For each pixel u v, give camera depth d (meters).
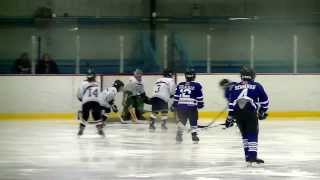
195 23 41.47
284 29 41.84
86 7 41.19
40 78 35.72
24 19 40.22
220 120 34.78
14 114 35.66
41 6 40.66
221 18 41.59
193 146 22.73
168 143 23.66
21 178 15.78
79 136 26.17
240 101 17.09
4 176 16.09
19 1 40.47
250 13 42.28
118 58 40.50
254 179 15.63
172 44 38.41
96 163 18.41
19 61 37.34
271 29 41.78
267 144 23.53
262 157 19.86
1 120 35.16
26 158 19.56
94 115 25.80
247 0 42.22
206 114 36.44
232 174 16.36
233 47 41.53
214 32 41.53
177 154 20.47
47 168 17.45
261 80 36.94
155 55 38.69
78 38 37.22
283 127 30.62
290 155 20.39
